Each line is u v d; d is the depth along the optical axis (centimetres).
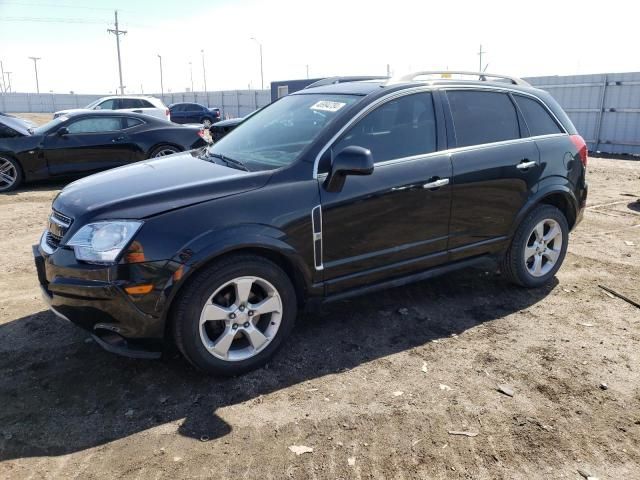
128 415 291
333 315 414
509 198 424
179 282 295
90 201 318
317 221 336
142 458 258
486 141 416
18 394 310
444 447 266
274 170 334
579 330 390
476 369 337
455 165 391
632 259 545
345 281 358
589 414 292
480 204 409
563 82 1706
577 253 564
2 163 928
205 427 281
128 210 298
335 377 328
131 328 297
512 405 300
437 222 390
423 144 384
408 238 379
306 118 383
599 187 976
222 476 246
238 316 320
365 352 359
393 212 366
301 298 356
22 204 827
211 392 312
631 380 325
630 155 1556
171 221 297
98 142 984
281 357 352
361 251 360
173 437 273
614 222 700
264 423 284
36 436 274
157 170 364
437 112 396
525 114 447
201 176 336
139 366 340
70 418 289
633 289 466
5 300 443
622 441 271
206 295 306
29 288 471
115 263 288
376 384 321
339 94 397
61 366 341
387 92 378
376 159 363
